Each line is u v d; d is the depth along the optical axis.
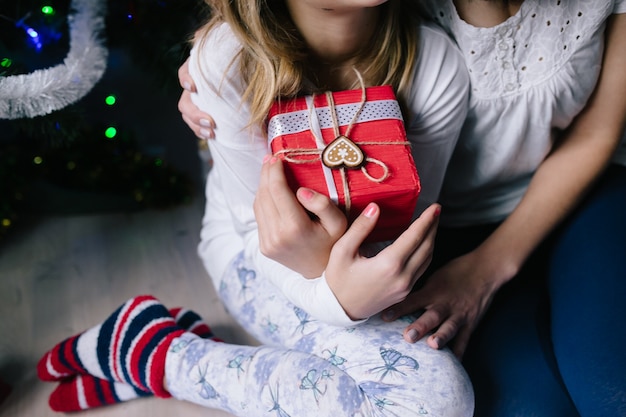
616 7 1.03
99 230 1.78
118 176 1.81
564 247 1.15
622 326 0.98
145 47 1.42
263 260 1.06
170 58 1.41
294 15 0.97
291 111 0.92
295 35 0.97
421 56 1.01
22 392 1.31
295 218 0.86
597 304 1.02
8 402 1.29
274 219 0.87
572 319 1.04
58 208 1.83
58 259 1.67
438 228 1.31
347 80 1.03
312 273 0.95
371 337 1.02
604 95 1.11
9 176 1.72
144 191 1.83
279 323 1.12
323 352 1.03
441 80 1.02
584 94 1.08
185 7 1.38
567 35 1.01
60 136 1.39
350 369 1.00
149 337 1.20
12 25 1.29
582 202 1.18
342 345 1.02
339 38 0.97
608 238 1.09
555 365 1.06
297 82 0.94
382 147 0.89
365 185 0.86
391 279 0.88
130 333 1.21
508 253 1.14
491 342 1.12
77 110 1.37
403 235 0.87
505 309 1.17
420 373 0.97
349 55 1.00
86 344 1.25
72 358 1.25
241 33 0.93
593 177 1.14
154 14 1.39
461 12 1.02
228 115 0.99
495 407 1.04
